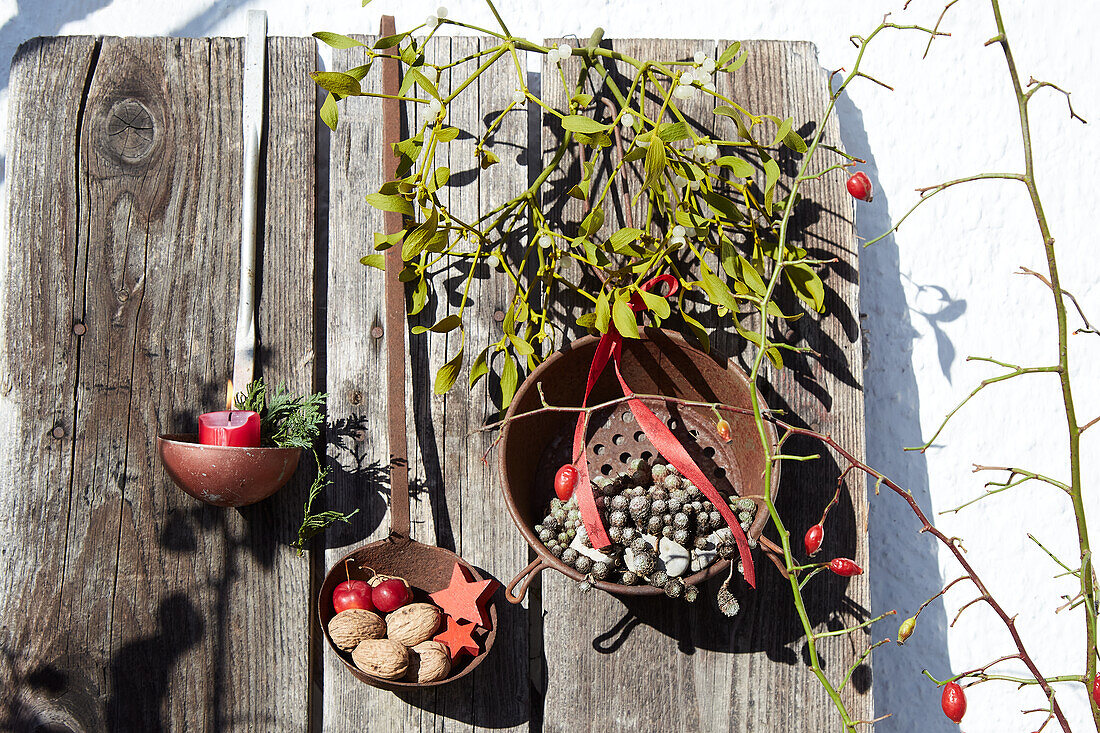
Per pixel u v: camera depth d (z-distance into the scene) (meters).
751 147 1.05
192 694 0.99
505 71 1.11
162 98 1.07
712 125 1.10
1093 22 1.25
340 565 0.99
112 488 1.01
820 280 1.02
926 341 1.19
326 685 1.00
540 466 1.03
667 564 0.90
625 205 1.08
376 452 1.04
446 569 1.01
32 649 0.98
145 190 1.06
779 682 1.02
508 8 1.19
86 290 1.04
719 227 1.00
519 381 1.05
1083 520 0.78
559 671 1.01
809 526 1.04
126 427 1.02
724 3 1.21
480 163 1.04
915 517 1.16
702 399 1.02
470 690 1.01
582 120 0.94
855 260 1.08
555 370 0.98
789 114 1.10
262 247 1.06
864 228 1.19
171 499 1.02
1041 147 1.23
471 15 1.18
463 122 1.09
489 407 1.05
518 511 0.91
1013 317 1.21
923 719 1.14
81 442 1.01
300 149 1.08
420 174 0.98
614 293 0.96
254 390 1.01
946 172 1.21
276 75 1.08
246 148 1.06
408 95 1.09
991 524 1.18
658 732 1.01
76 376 1.02
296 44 1.09
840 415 1.06
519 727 1.01
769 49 1.12
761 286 0.95
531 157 1.13
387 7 1.18
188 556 1.01
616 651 1.02
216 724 0.99
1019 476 1.18
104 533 1.00
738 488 1.00
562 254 1.01
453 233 1.07
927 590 1.16
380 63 1.10
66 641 0.98
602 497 0.95
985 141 1.22
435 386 0.99
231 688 1.00
